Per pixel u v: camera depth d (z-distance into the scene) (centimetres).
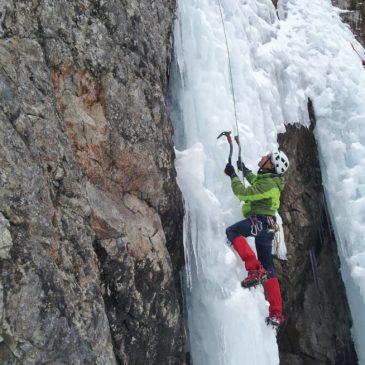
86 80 421
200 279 515
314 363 764
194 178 527
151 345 436
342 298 796
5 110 311
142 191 463
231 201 548
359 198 752
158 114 500
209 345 510
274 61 755
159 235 461
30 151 319
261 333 512
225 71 626
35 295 280
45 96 360
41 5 390
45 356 278
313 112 793
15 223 286
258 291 529
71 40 414
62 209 343
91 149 413
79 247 344
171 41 602
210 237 516
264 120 687
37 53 370
